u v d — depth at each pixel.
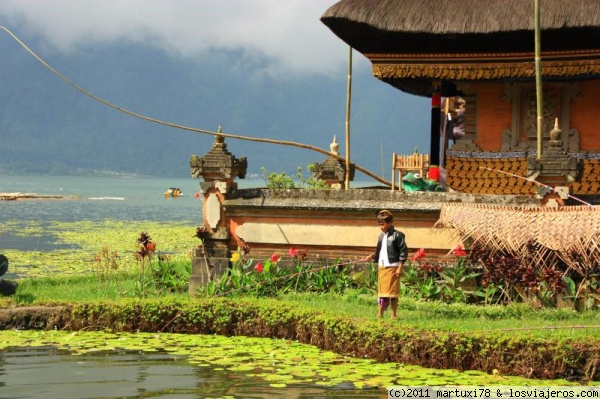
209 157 17.64
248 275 16.61
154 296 16.53
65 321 14.82
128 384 11.12
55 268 23.81
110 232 38.38
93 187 144.62
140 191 124.31
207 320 14.62
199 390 10.86
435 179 20.58
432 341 12.23
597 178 19.86
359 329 12.91
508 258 15.03
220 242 17.69
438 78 19.72
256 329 14.47
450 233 16.45
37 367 12.01
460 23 18.08
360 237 17.03
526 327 12.77
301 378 11.48
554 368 11.65
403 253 13.78
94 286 17.77
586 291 14.67
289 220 17.41
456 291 15.84
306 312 14.05
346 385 11.12
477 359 12.02
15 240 34.06
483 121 20.77
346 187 20.53
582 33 17.88
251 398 10.49
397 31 18.30
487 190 20.69
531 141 20.42
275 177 20.66
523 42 18.70
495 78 19.42
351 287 16.78
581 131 20.17
